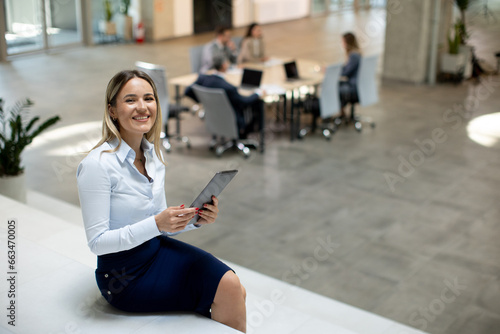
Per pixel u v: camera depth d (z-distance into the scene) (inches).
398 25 439.5
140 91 93.4
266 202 243.4
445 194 251.9
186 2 623.2
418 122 350.6
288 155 297.0
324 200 245.8
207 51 347.6
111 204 93.0
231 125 283.4
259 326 130.1
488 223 226.1
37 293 107.1
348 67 335.6
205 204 95.0
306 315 135.4
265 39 621.9
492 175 272.5
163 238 102.1
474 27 685.3
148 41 597.0
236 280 95.7
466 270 193.3
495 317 167.9
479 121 352.5
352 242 211.2
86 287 109.7
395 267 194.9
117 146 93.7
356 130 335.0
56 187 250.5
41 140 305.9
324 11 796.6
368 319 154.7
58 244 155.0
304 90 404.8
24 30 507.8
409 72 444.1
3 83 417.7
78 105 369.1
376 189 256.7
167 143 300.0
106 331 95.0
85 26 558.3
